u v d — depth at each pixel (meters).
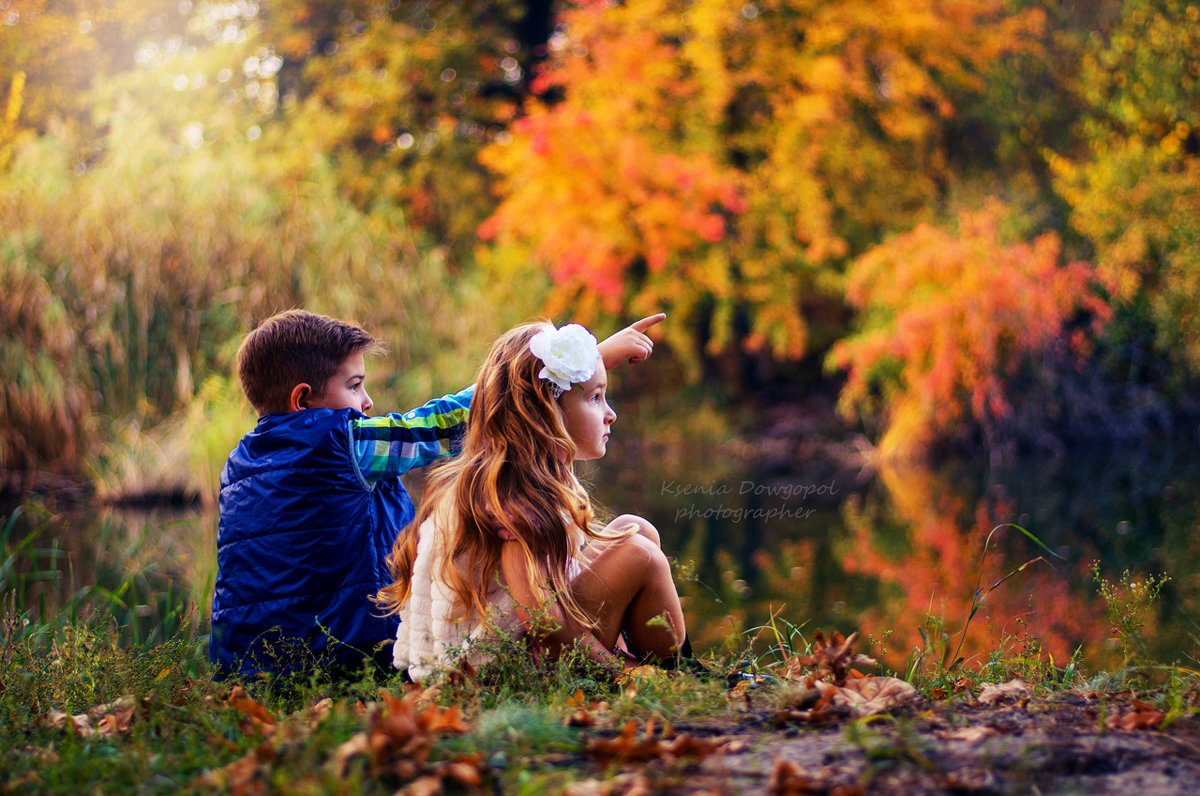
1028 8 12.88
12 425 7.16
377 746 1.42
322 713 1.82
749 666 2.37
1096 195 11.58
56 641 2.54
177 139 12.67
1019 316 10.41
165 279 7.82
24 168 8.15
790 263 12.58
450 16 13.70
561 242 11.38
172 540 6.11
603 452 2.40
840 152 12.20
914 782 1.41
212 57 13.30
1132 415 11.88
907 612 4.93
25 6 11.19
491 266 11.80
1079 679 2.29
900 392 11.01
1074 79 12.94
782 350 12.30
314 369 2.39
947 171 13.26
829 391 13.58
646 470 10.65
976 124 13.62
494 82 14.44
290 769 1.43
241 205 8.30
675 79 12.34
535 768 1.48
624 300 12.69
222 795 1.41
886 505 8.47
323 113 12.99
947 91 13.19
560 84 13.38
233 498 2.36
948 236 10.84
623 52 11.73
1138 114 12.41
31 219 7.71
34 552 4.03
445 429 2.46
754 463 11.09
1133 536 6.91
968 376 10.38
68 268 7.54
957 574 5.86
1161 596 5.03
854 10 12.07
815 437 12.10
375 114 13.36
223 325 7.87
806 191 11.84
